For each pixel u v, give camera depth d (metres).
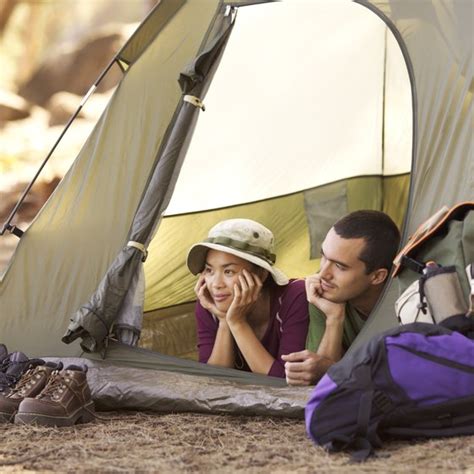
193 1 5.88
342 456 3.90
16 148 12.98
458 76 5.10
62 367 5.09
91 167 5.80
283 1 6.02
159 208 5.53
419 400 3.97
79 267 5.68
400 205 6.90
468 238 4.41
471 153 4.95
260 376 5.12
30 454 4.21
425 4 5.31
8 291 5.73
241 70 6.39
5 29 13.95
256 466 3.86
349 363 4.03
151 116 5.76
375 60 6.60
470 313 4.20
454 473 3.54
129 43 5.88
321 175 6.86
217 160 6.59
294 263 6.82
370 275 5.04
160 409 5.12
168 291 6.40
